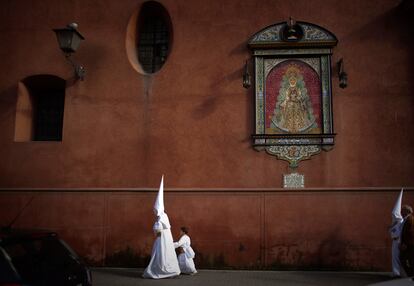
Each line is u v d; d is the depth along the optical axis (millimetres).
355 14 10938
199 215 10562
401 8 10805
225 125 10875
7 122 11523
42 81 11969
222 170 10695
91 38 11609
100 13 11695
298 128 10680
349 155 10445
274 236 10312
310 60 10914
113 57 11477
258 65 10969
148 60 11984
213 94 11039
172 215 10625
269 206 10430
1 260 4426
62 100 12258
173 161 10883
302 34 10875
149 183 10867
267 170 10578
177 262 9531
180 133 10977
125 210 10812
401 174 10297
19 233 4992
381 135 10477
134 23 11844
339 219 10234
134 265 10578
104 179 11008
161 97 11188
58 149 11258
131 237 10688
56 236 5348
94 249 10734
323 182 10398
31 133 12078
